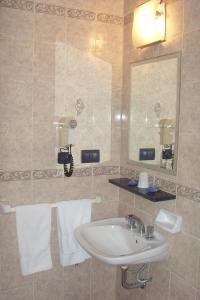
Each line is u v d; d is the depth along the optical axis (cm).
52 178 208
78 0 205
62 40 203
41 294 214
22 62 193
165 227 172
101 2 213
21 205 201
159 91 184
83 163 217
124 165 224
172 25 171
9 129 194
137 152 208
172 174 174
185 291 165
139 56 203
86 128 216
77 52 208
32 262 203
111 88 222
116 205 232
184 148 164
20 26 191
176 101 169
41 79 199
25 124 197
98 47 214
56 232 213
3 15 187
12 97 193
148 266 196
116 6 218
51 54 200
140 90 203
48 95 202
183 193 166
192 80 158
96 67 215
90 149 219
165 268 181
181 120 166
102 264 232
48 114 203
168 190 178
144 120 199
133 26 200
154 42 182
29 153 200
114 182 212
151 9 183
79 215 214
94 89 216
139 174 198
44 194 207
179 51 166
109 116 223
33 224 202
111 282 236
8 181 196
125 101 221
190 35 159
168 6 173
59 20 201
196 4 154
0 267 201
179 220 167
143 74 199
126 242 196
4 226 199
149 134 194
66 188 213
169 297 178
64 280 220
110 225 207
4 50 189
